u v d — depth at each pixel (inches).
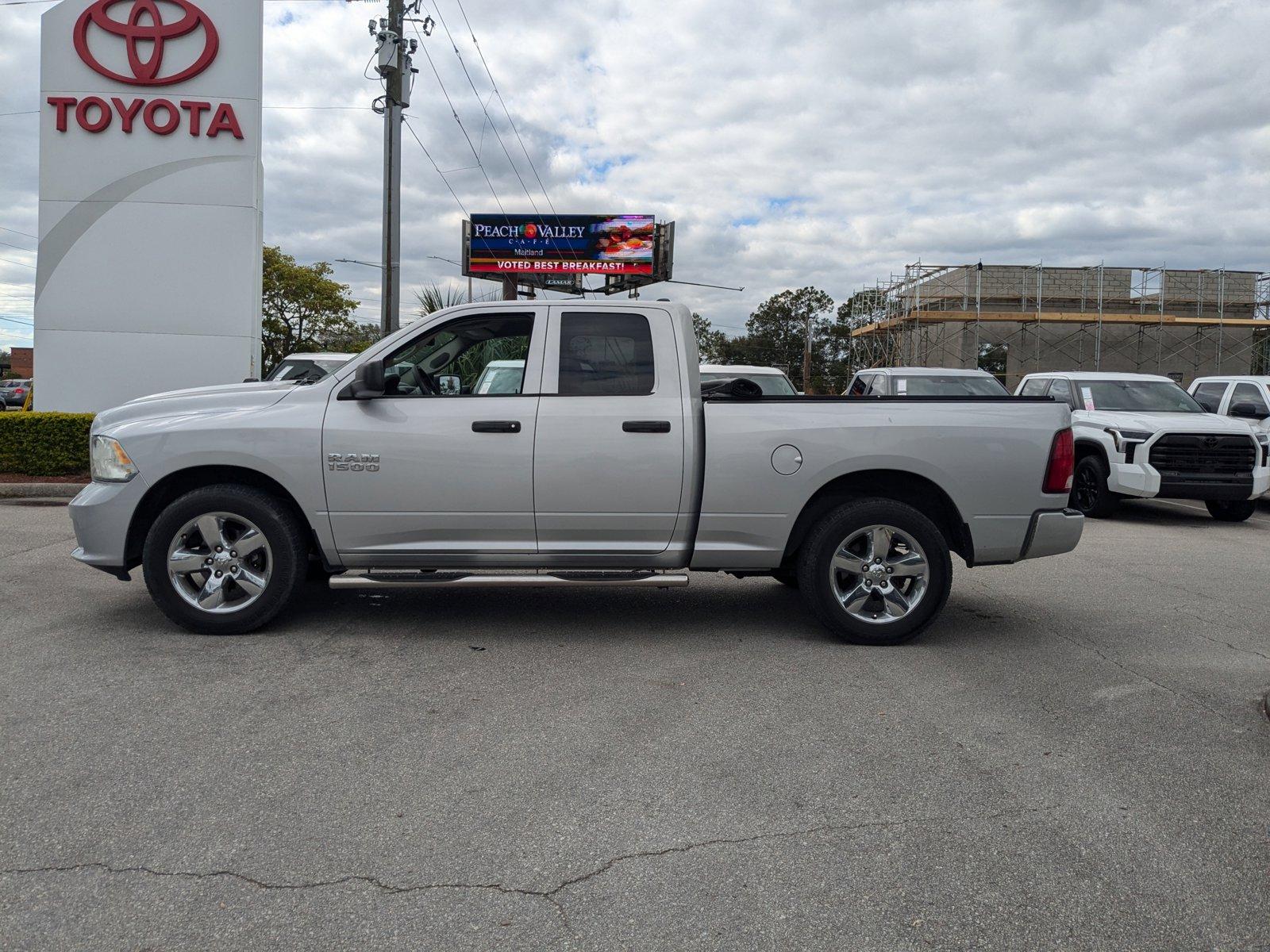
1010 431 224.8
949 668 210.2
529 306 228.4
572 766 153.5
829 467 221.8
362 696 185.2
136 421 224.2
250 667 201.8
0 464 510.6
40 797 138.8
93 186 558.9
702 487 222.7
